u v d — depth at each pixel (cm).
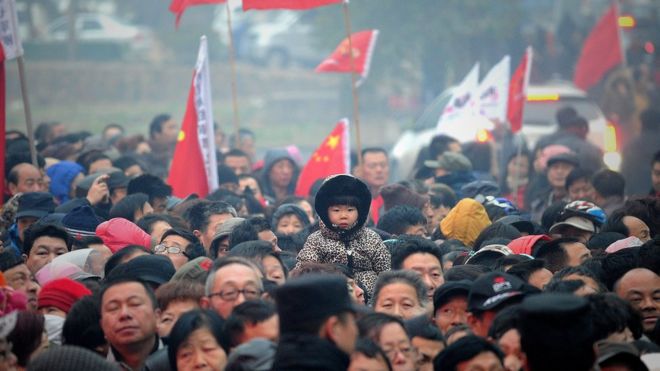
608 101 6500
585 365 1466
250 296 1920
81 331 1930
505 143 4472
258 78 11981
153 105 11562
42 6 13525
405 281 2047
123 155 4069
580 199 3569
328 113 10931
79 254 2359
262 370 1603
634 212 2873
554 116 5953
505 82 4100
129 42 12656
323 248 2433
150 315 1905
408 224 2794
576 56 8381
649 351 1858
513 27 8631
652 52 8162
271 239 2586
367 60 4044
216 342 1786
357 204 2417
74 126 10375
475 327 1856
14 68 11400
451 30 8631
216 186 3428
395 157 5941
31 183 3147
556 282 1998
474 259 2367
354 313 1556
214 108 11231
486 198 3102
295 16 13000
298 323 1523
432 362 1830
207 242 2758
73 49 12125
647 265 2220
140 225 2734
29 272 2133
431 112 6031
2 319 1736
